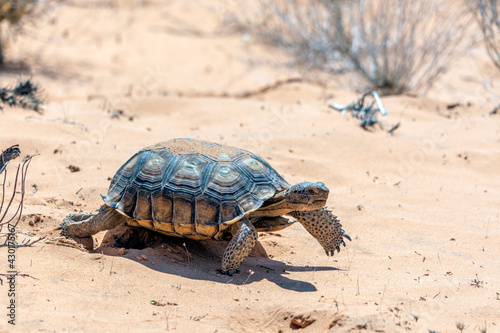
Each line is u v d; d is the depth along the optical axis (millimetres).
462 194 15094
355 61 29328
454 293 9430
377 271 10570
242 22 39406
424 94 27078
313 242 12195
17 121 16891
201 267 10336
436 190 15359
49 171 14438
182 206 10047
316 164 16484
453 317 8398
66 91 25188
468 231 12773
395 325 8000
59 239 10297
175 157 10617
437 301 9039
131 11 42188
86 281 8930
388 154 17469
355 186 15477
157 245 11094
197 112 21234
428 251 11688
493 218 13531
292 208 10203
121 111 20734
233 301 8883
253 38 37219
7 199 12344
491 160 17250
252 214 10453
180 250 10852
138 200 10367
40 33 34719
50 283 8641
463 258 11336
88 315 7852
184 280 9500
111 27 38062
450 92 27938
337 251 11000
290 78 29141
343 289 9523
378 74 27859
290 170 16062
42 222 11516
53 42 33594
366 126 19609
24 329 7219
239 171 10453
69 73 28453
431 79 27125
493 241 12211
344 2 32062
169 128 19469
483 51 33781
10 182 13391
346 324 8047
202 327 7930
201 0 45781
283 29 36688
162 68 31047
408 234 12727
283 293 9336
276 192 10484
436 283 9898
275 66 32594
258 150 17156
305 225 10758
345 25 31797
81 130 17594
